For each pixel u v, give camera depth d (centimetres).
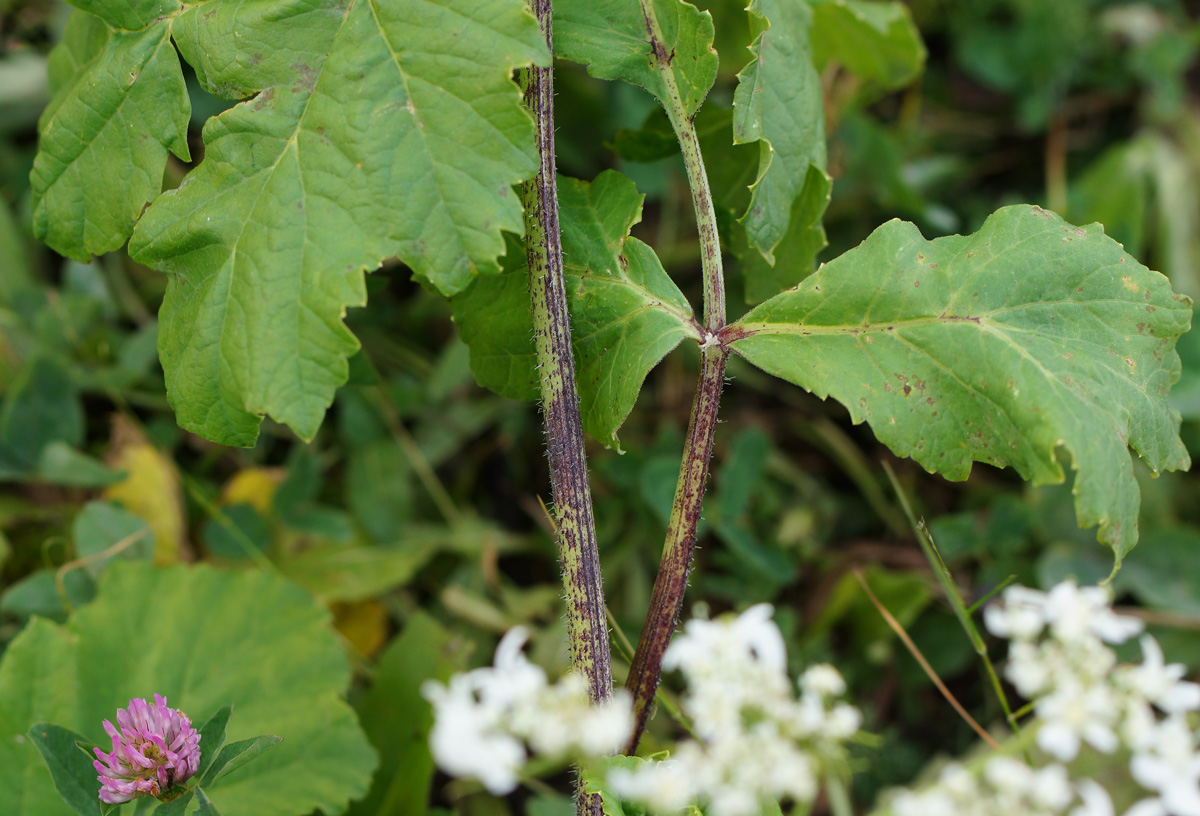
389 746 80
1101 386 65
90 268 89
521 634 67
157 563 83
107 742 74
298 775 75
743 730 66
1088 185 111
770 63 70
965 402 66
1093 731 65
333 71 64
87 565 79
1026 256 66
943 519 90
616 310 68
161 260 66
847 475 99
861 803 84
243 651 76
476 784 83
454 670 80
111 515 80
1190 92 117
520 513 94
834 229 104
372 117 64
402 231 64
